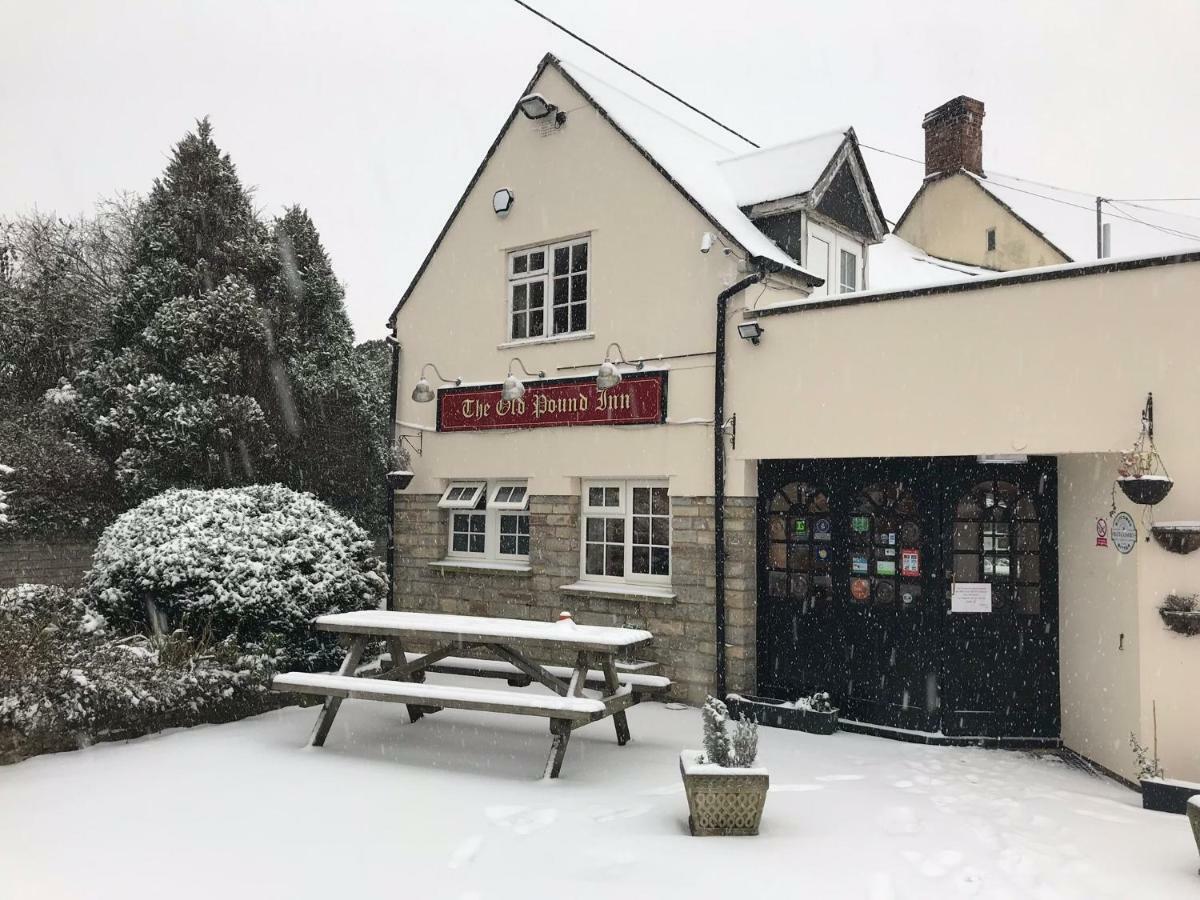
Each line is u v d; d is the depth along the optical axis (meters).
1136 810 6.53
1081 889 4.95
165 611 9.85
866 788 6.99
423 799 6.48
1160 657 7.04
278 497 10.92
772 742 8.55
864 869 5.18
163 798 6.48
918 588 8.96
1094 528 8.01
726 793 5.73
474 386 12.40
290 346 14.83
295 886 4.92
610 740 8.40
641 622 10.52
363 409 15.41
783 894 4.80
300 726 8.81
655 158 10.73
